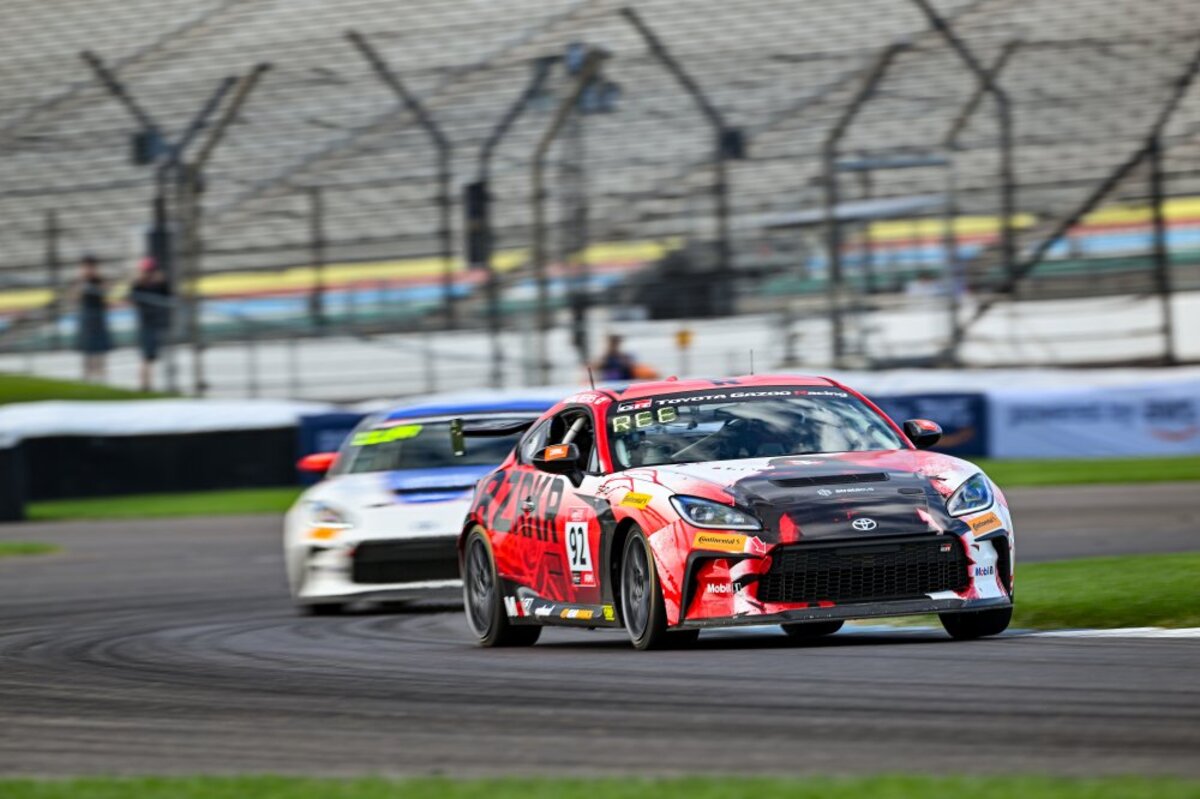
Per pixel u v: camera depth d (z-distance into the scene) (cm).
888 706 1881
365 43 11275
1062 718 1734
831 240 9169
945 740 1641
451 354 9700
